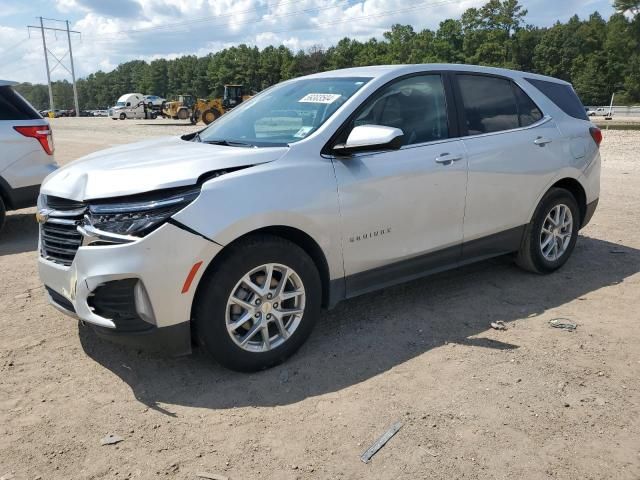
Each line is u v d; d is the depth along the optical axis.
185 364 3.62
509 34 93.75
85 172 3.45
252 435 2.90
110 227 3.15
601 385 3.32
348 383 3.38
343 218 3.68
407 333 4.04
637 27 63.12
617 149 17.58
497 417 3.01
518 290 4.86
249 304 3.40
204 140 4.27
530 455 2.72
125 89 173.00
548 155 4.95
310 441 2.84
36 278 5.35
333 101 3.99
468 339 3.93
